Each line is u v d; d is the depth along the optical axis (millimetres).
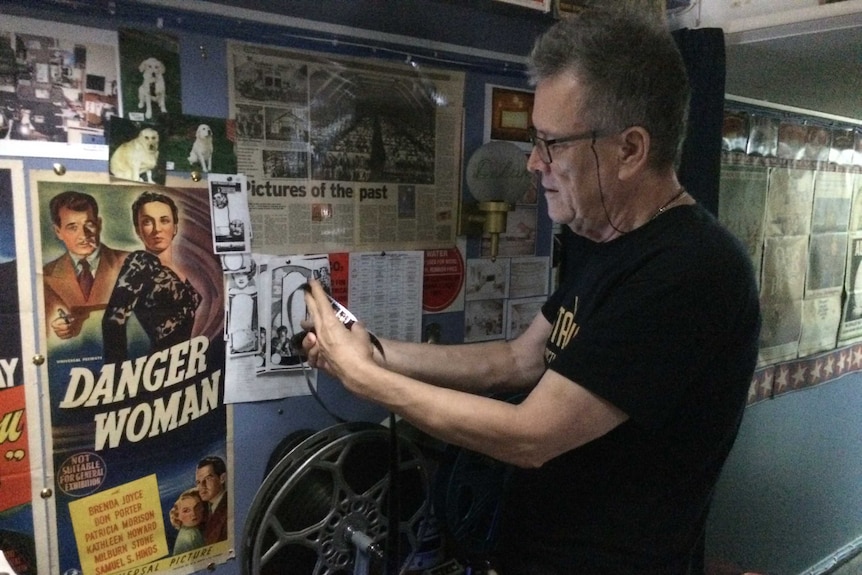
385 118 1227
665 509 931
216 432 1108
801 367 2209
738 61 1492
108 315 983
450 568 1273
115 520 1024
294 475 937
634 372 806
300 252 1159
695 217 891
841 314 2342
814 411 2324
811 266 2162
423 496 1141
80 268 955
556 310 1140
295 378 1181
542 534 1013
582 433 834
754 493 2164
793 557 2416
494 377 1164
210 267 1067
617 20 851
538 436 833
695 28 1350
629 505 929
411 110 1257
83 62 923
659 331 810
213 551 1127
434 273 1337
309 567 1027
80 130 934
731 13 1362
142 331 1015
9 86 878
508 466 1190
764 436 2135
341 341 949
